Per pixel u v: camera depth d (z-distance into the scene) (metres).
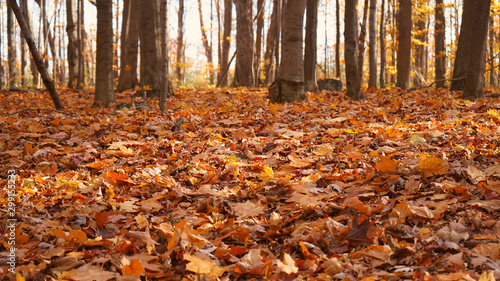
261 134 5.60
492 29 22.06
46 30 21.95
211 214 3.05
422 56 26.59
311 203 2.97
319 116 6.50
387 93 10.77
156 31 10.88
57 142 5.37
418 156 3.73
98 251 2.47
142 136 5.67
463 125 5.11
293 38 8.59
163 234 2.62
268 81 20.05
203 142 5.09
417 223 2.63
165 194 3.48
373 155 3.96
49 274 2.25
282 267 2.04
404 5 14.20
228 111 7.51
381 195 3.12
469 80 7.92
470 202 2.79
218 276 2.13
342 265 2.12
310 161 3.92
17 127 6.01
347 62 9.30
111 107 8.32
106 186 3.62
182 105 8.52
